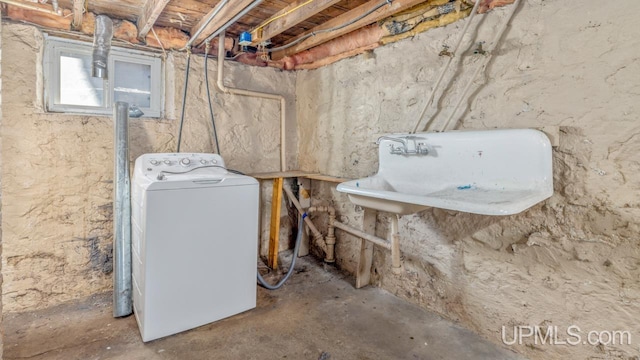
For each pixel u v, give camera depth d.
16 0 1.64
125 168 1.99
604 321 1.42
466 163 1.69
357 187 1.79
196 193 1.81
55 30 2.05
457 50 1.86
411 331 1.89
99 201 2.21
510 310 1.71
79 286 2.19
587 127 1.42
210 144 2.64
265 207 2.98
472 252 1.85
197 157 2.25
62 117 2.06
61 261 2.12
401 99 2.19
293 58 2.87
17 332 1.81
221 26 2.07
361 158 2.49
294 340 1.80
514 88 1.64
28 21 1.95
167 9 2.09
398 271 1.96
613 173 1.36
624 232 1.35
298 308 2.13
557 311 1.55
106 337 1.78
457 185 1.73
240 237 2.00
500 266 1.74
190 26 2.39
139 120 2.33
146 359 1.62
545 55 1.53
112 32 1.98
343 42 2.45
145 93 2.44
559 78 1.49
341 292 2.35
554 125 1.51
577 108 1.44
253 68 2.85
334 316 2.04
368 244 2.43
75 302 2.13
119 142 1.98
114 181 1.98
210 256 1.89
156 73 2.46
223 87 2.57
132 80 2.38
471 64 1.81
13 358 1.60
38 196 2.03
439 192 1.74
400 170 2.01
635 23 1.28
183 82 2.48
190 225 1.80
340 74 2.64
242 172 2.83
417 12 1.96
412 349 1.74
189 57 2.42
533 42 1.57
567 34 1.46
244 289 2.05
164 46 2.40
